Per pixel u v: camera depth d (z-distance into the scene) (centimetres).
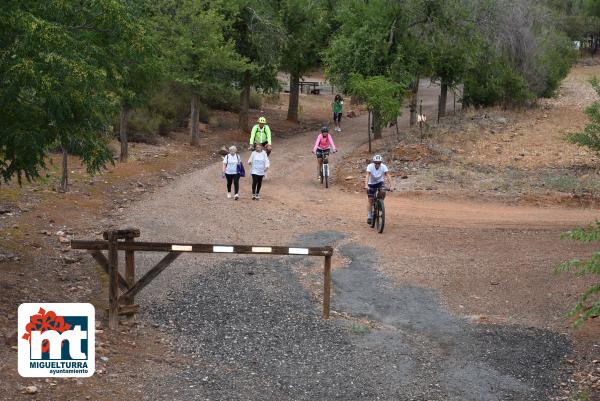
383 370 809
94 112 935
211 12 2506
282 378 768
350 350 866
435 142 2520
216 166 2319
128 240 903
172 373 750
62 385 671
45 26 809
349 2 2823
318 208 1673
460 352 877
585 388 774
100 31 970
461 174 2014
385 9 2725
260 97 4006
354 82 2486
